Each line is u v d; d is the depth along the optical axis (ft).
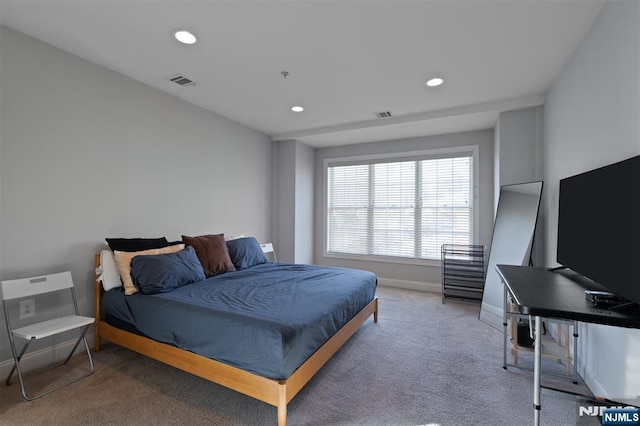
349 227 16.71
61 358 7.61
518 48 7.41
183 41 7.20
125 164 9.07
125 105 9.04
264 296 7.34
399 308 11.87
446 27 6.59
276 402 5.09
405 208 15.30
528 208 9.93
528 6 5.91
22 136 6.93
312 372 5.93
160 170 10.11
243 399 6.01
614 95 5.63
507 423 5.33
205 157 11.85
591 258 5.65
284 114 12.37
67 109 7.72
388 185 15.74
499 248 10.77
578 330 6.98
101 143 8.46
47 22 6.50
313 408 5.73
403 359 7.68
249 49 7.54
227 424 5.30
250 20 6.38
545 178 10.03
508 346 8.45
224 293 7.54
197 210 11.51
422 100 10.78
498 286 10.35
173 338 6.37
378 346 8.43
